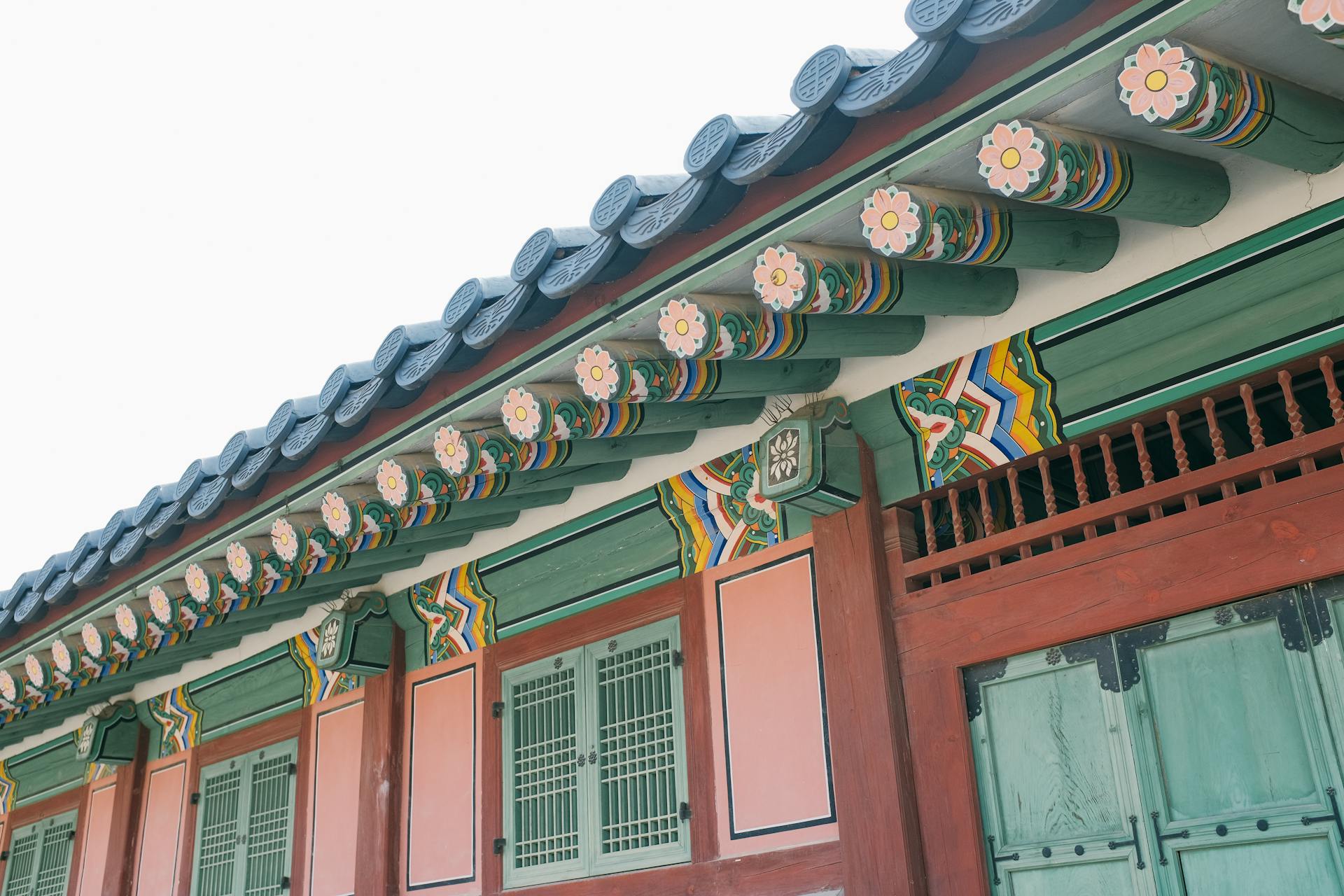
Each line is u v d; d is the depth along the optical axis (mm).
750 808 4852
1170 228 3945
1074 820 3936
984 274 4199
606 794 5453
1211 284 3828
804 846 4617
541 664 5930
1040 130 3127
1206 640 3758
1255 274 3736
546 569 6020
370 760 6645
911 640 4461
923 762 4324
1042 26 3080
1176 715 3775
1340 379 4324
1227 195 3787
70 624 6805
